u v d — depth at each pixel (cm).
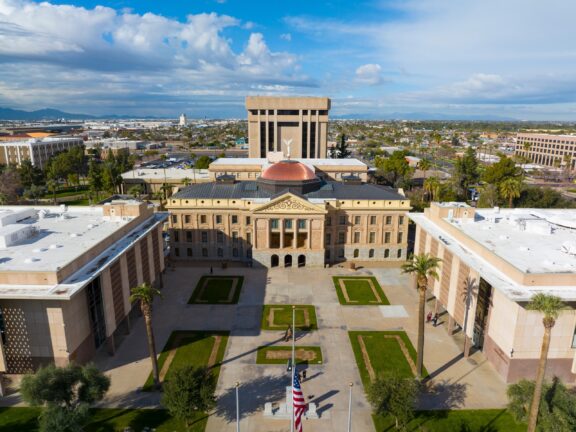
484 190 13525
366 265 9400
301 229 9138
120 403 4750
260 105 16012
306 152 16512
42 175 17175
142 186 16662
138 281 6775
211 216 9438
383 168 17412
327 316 6938
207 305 7325
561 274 4812
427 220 7988
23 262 5259
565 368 5009
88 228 6831
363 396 4912
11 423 4406
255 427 4384
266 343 6081
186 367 4434
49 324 4769
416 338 6266
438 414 4581
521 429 4347
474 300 5672
